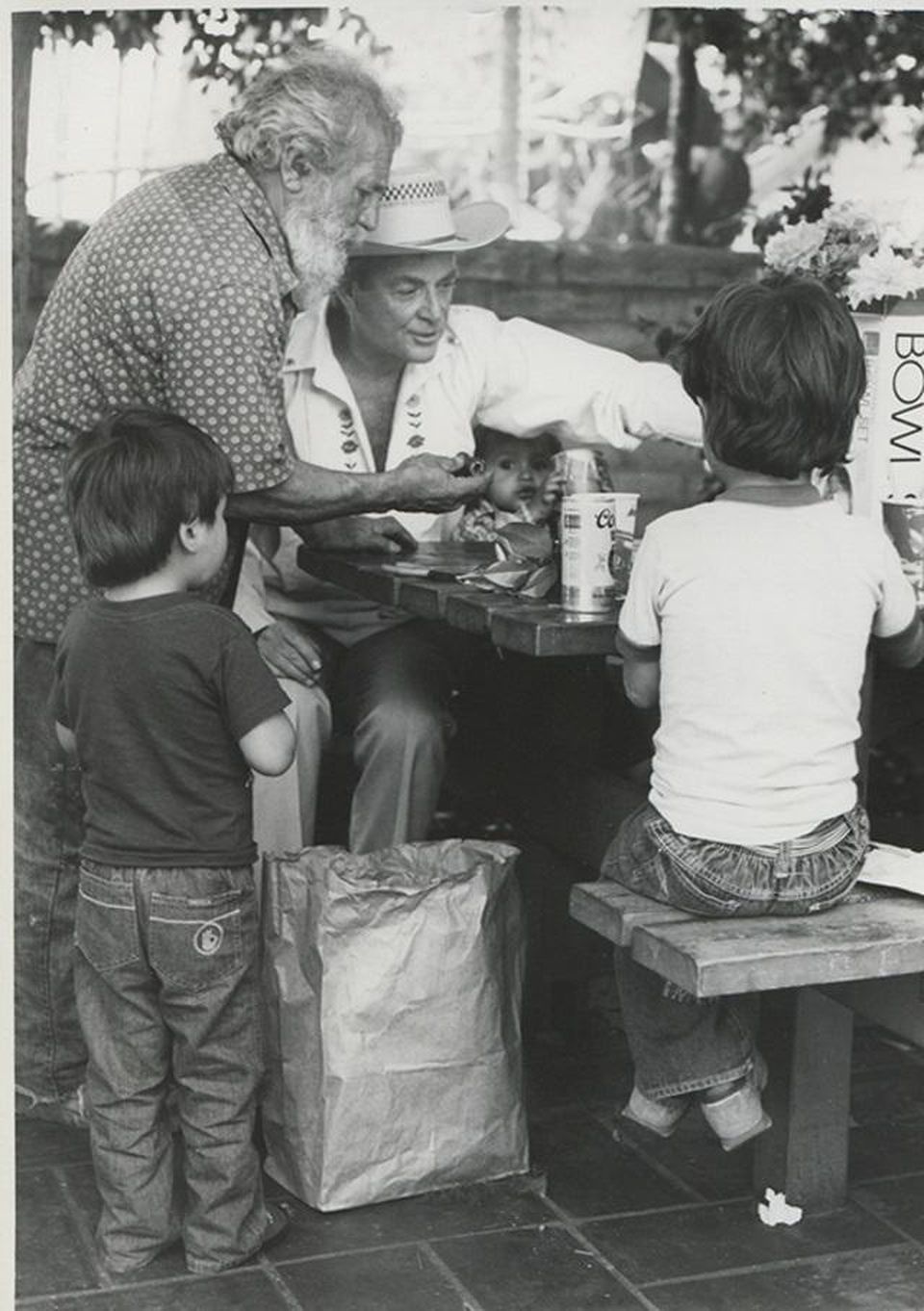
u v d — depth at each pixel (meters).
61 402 3.15
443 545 4.04
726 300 2.72
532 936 3.91
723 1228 2.99
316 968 2.94
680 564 2.72
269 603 4.17
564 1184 3.15
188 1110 2.84
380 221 4.11
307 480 3.23
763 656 2.66
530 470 4.66
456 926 3.00
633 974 2.83
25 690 3.26
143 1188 2.85
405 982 2.97
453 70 4.82
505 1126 3.10
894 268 3.02
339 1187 2.98
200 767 2.77
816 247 3.12
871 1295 2.76
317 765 3.81
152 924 2.77
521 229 4.94
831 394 2.65
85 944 2.83
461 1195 3.07
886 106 5.20
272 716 2.77
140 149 4.61
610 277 5.00
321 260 3.26
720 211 5.09
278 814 3.72
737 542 2.70
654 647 2.79
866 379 2.90
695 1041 2.80
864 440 3.08
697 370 2.74
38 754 3.26
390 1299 2.74
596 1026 3.96
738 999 2.97
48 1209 3.04
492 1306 2.72
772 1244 2.93
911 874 2.85
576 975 3.93
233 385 3.04
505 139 4.89
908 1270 2.85
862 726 3.05
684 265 5.07
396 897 2.96
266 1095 3.10
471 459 3.42
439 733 3.72
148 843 2.77
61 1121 3.39
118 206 3.17
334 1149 2.96
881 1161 3.25
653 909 2.71
